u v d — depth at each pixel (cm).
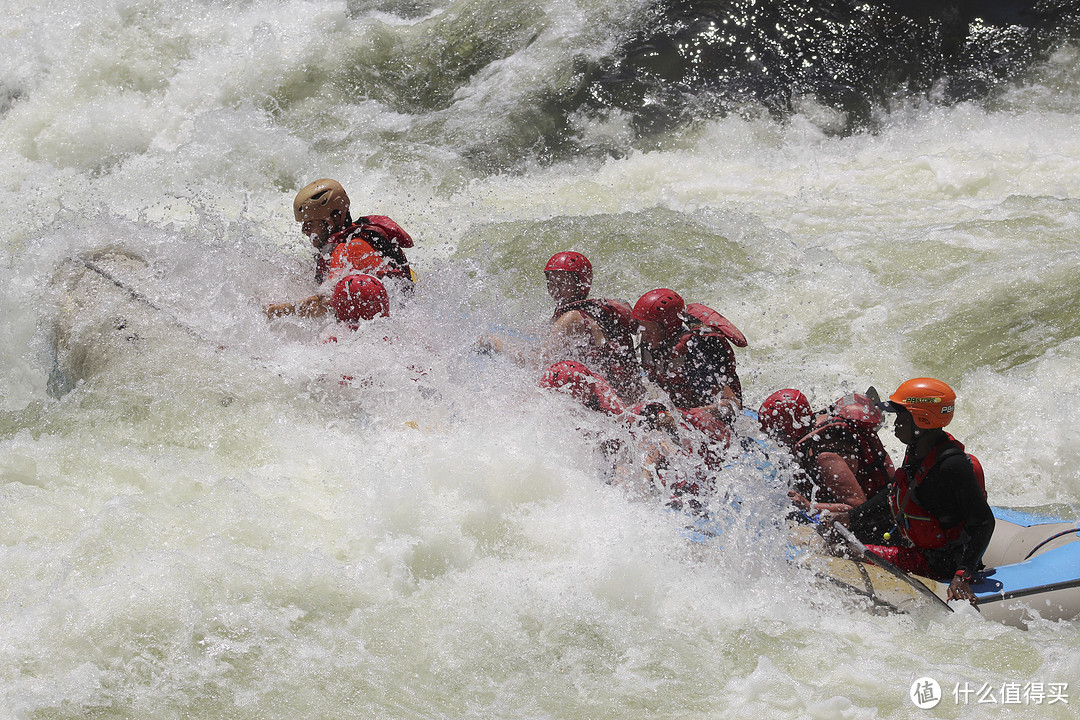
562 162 4225
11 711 1359
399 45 4869
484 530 1766
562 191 3938
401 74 4766
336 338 2164
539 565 1711
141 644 1481
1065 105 4300
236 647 1495
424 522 1739
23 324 2433
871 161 4050
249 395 2088
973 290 2864
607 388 1920
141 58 4619
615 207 3781
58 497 1789
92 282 2414
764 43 4722
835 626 1616
